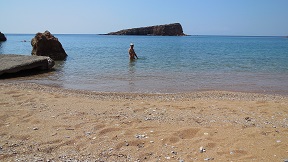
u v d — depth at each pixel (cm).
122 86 1301
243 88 1296
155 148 527
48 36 2500
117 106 868
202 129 617
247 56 3042
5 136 591
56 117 727
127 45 5747
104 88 1249
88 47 4859
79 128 641
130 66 2033
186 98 1038
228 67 2039
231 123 681
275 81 1487
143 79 1499
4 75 1566
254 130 612
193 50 4097
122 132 611
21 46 4788
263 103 929
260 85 1371
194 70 1866
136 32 17588
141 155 499
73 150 522
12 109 799
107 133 607
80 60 2442
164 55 3044
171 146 536
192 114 777
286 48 5025
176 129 630
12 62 1662
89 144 547
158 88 1263
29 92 1055
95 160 479
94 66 2025
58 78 1512
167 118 730
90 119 711
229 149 507
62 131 620
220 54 3316
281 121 719
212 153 496
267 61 2495
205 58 2720
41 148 527
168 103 930
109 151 516
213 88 1282
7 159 479
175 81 1449
